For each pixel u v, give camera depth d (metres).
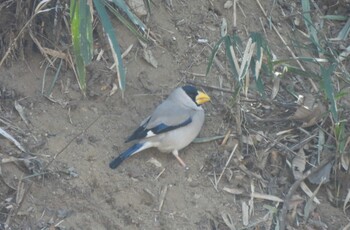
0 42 11.55
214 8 12.80
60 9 11.60
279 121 11.82
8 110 11.12
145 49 11.99
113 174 10.69
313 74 11.79
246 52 11.03
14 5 11.54
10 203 10.23
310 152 11.65
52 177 10.48
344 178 11.40
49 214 10.23
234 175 11.15
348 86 12.27
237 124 11.46
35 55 11.66
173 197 10.71
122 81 10.41
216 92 11.93
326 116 11.77
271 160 11.47
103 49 11.88
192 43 12.34
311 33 13.04
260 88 11.00
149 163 10.98
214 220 10.65
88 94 11.45
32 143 10.77
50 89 11.40
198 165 11.14
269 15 13.06
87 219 10.27
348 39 13.18
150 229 10.36
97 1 10.71
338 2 13.55
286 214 10.98
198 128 11.05
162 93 11.68
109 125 11.22
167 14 12.47
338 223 11.09
